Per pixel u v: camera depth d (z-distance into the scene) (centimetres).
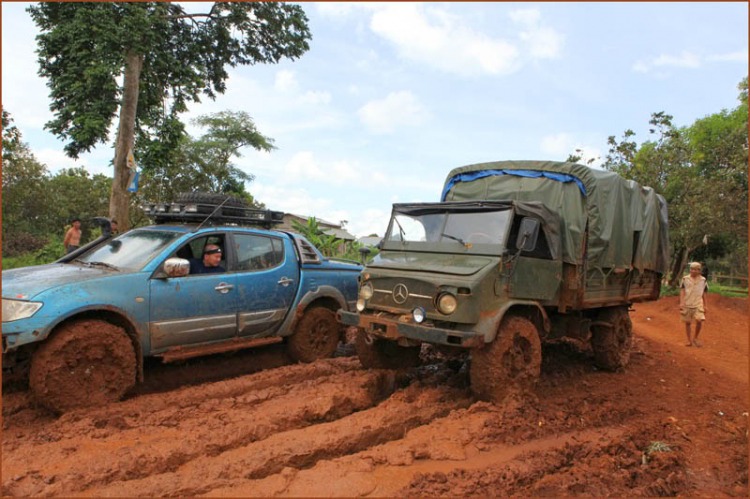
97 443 390
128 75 1478
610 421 537
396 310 563
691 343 1065
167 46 1789
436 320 534
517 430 475
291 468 364
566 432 493
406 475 378
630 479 397
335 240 2056
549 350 866
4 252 2984
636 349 952
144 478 344
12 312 429
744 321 1530
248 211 665
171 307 535
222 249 617
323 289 703
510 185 710
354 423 452
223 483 338
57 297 453
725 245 2783
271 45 1936
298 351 676
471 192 748
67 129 1470
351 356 748
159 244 566
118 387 479
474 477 373
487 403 525
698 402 627
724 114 3600
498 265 541
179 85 1645
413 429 465
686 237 2233
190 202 637
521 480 378
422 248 620
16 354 467
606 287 722
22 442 388
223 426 435
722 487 398
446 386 586
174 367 597
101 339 467
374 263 621
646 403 612
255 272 632
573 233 645
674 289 2439
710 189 2181
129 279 508
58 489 316
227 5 1748
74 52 1370
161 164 1602
